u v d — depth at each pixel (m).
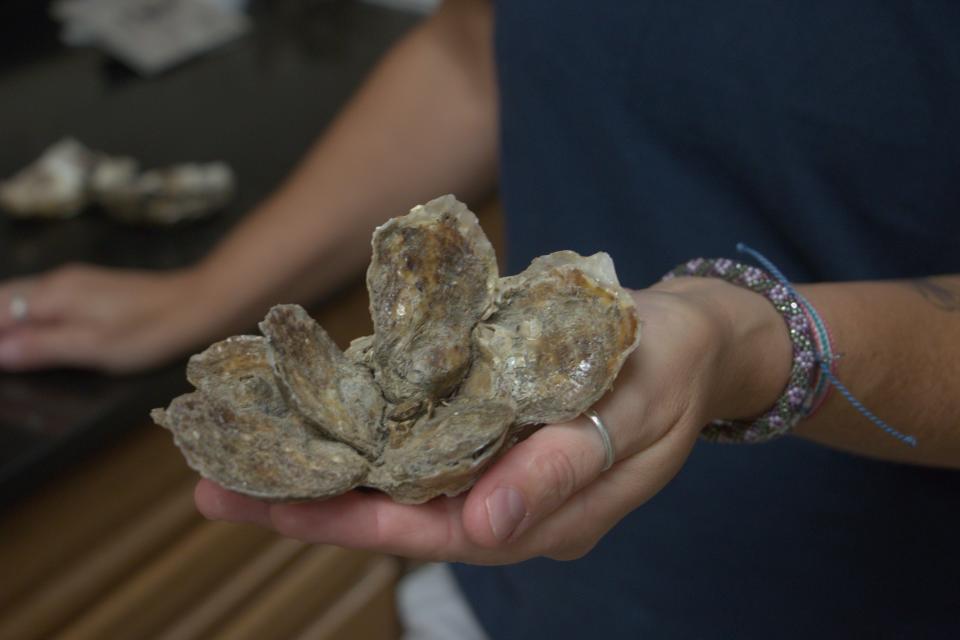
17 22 1.12
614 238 0.67
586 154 0.66
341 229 0.75
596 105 0.65
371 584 0.98
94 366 0.72
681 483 0.63
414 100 0.76
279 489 0.43
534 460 0.43
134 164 0.90
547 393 0.46
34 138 0.95
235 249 0.75
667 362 0.46
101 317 0.72
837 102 0.58
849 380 0.51
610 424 0.44
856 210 0.60
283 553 0.87
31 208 0.84
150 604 0.78
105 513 0.73
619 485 0.46
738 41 0.60
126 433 0.71
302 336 0.48
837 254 0.60
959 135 0.56
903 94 0.57
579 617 0.68
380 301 0.50
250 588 0.86
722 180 0.63
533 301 0.50
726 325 0.48
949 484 0.59
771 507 0.62
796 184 0.60
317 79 1.04
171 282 0.74
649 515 0.64
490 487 0.42
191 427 0.44
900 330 0.51
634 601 0.66
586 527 0.46
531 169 0.68
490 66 0.76
